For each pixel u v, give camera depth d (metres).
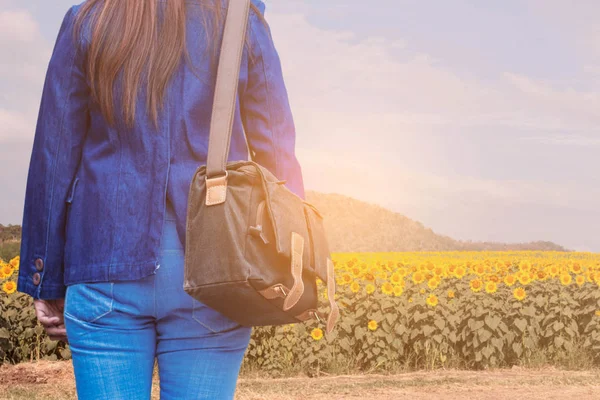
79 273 1.44
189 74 1.48
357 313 7.98
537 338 8.41
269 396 6.28
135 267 1.40
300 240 1.38
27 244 1.56
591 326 8.43
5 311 7.79
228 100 1.43
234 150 1.53
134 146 1.45
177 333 1.45
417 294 8.55
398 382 7.06
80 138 1.54
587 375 7.61
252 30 1.61
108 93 1.43
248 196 1.36
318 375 7.67
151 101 1.44
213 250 1.33
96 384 1.42
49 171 1.52
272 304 1.37
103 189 1.45
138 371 1.45
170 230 1.43
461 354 8.36
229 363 1.50
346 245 72.81
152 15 1.46
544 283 9.39
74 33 1.50
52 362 7.55
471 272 11.02
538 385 6.89
